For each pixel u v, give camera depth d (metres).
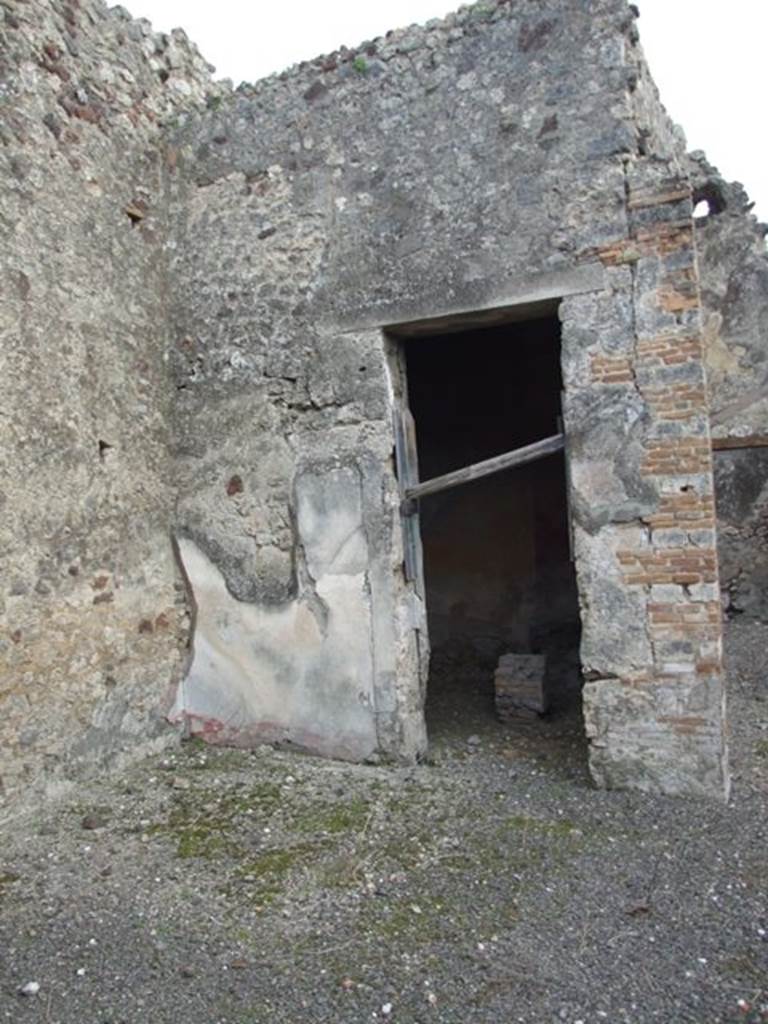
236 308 5.43
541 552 7.77
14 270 4.48
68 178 4.89
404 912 3.40
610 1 4.44
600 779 4.55
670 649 4.40
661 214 4.35
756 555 9.29
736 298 9.26
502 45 4.68
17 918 3.40
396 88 4.94
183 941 3.23
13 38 4.58
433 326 5.00
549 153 4.57
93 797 4.60
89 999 2.88
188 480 5.56
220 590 5.47
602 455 4.49
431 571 8.09
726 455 9.40
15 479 4.43
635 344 4.41
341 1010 2.79
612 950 3.11
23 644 4.43
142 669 5.24
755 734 5.43
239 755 5.25
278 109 5.29
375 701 5.04
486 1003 2.81
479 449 7.83
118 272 5.23
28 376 4.54
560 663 7.30
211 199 5.51
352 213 5.07
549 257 4.57
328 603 5.16
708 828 4.05
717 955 3.06
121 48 5.38
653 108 5.12
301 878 3.69
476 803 4.42
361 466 5.06
